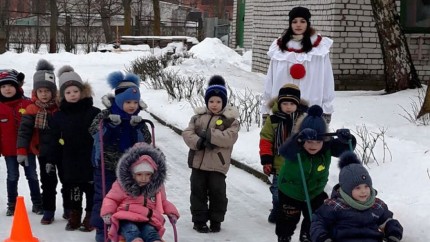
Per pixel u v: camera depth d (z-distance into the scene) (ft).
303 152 19.08
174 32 154.61
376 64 53.52
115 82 20.59
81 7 199.31
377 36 53.16
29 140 23.09
